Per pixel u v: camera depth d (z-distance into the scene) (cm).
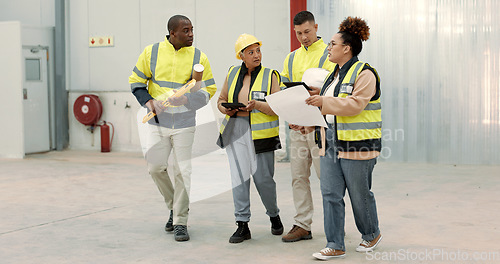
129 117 997
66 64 1036
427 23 790
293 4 838
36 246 416
